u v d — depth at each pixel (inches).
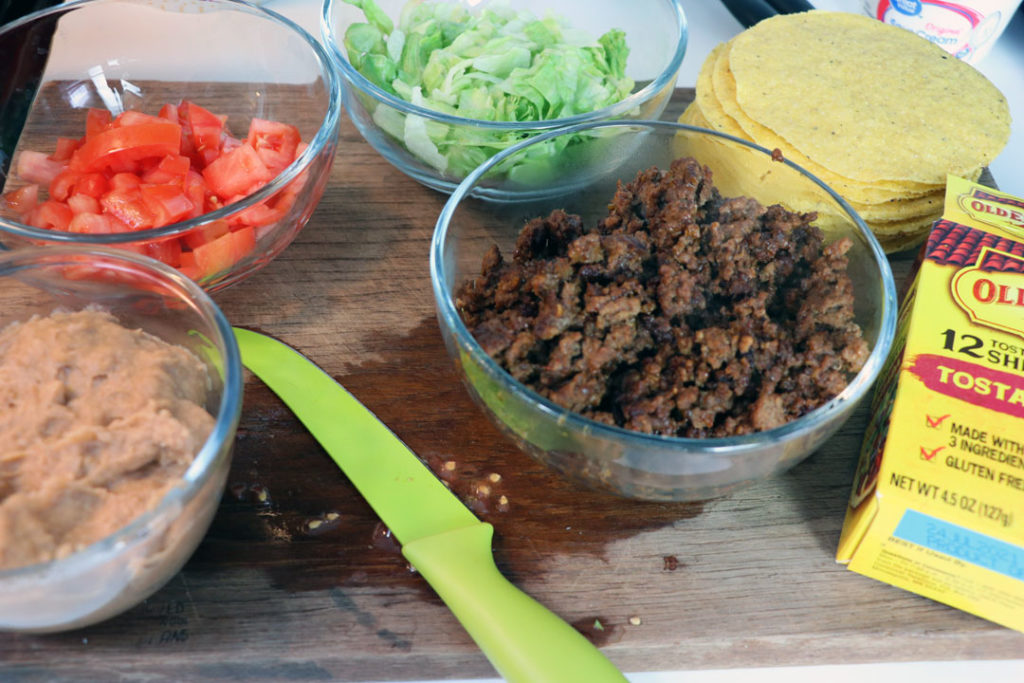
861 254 17.5
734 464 15.9
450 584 16.2
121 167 19.1
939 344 17.0
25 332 16.3
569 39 21.9
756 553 17.3
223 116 20.8
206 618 16.3
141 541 14.7
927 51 21.9
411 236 20.9
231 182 19.1
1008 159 23.5
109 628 16.2
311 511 17.3
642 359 16.4
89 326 16.3
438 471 17.8
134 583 15.2
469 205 18.5
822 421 15.8
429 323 19.6
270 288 20.0
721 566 17.1
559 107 20.5
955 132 20.2
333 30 21.7
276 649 16.2
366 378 18.9
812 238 17.4
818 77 21.0
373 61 20.8
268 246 19.1
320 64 20.5
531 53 21.2
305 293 19.9
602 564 17.1
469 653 16.4
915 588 16.9
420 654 16.4
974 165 19.8
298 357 18.6
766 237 17.3
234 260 18.7
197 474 14.9
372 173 21.9
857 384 16.0
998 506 15.8
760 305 16.4
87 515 14.9
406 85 20.9
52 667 15.9
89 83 21.7
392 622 16.5
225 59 22.0
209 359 17.2
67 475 15.0
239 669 16.2
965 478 15.9
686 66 25.1
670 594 16.9
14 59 20.7
